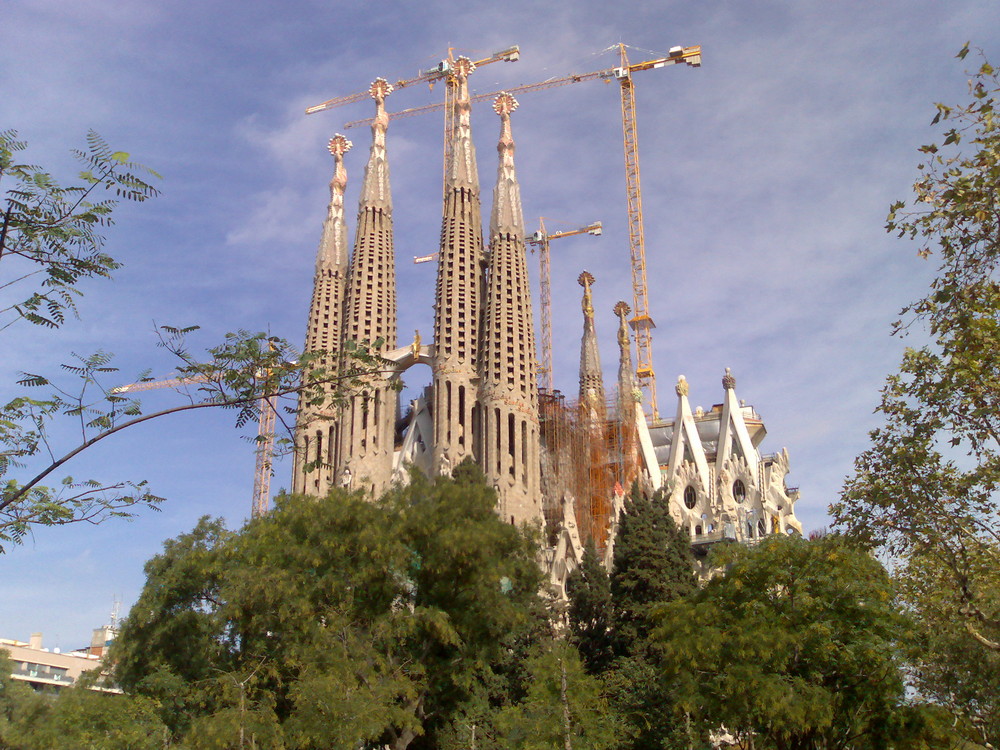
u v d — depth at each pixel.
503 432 103.31
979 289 26.59
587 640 59.06
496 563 44.44
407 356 116.31
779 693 37.66
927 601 36.47
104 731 48.59
